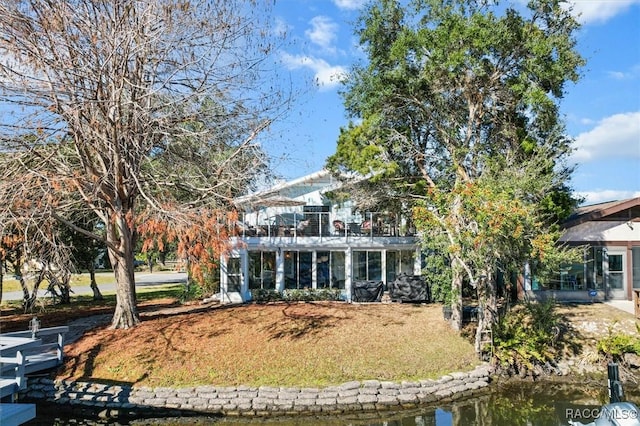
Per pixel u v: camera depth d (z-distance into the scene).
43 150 15.98
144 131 16.48
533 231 16.91
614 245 26.17
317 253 27.53
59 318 22.33
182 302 27.14
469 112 22.64
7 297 35.38
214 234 14.25
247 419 13.88
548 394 15.59
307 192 29.03
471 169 21.95
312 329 19.03
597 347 18.19
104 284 45.44
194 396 14.49
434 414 14.05
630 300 25.80
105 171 16.08
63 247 15.43
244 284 26.23
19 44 14.37
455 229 17.12
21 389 13.04
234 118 17.42
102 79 15.95
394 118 23.16
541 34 20.28
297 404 14.41
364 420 13.68
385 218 27.05
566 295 25.92
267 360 16.38
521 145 20.98
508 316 19.20
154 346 17.06
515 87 20.11
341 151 22.81
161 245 13.27
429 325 20.19
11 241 14.16
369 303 25.20
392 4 21.70
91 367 15.90
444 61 20.44
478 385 16.19
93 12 15.73
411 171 24.19
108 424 13.60
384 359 16.78
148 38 15.73
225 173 17.31
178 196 21.09
